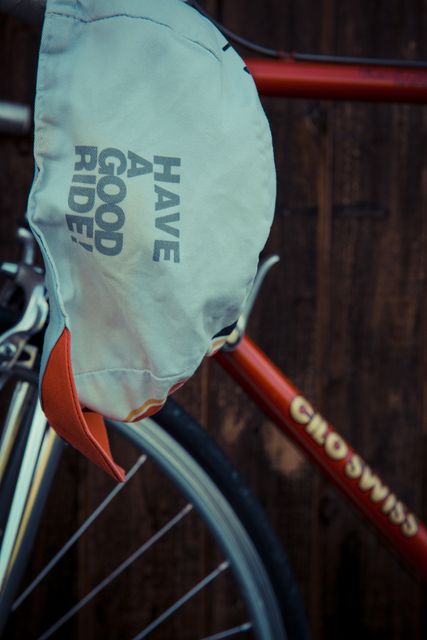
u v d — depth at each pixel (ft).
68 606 3.86
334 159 3.65
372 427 3.91
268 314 3.73
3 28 3.39
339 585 4.07
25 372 2.38
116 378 1.58
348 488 2.79
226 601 3.99
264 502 3.91
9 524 2.40
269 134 1.67
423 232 3.78
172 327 1.54
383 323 3.83
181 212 1.52
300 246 3.70
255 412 3.82
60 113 1.51
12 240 3.54
